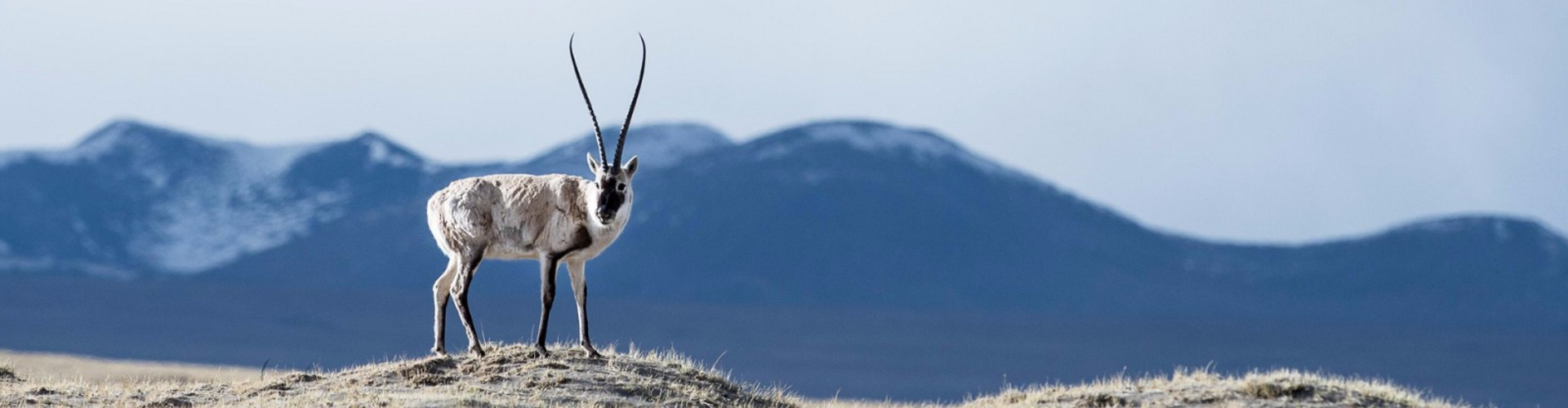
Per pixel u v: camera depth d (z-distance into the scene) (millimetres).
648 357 65938
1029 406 60719
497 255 62469
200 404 57906
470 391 57094
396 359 65062
